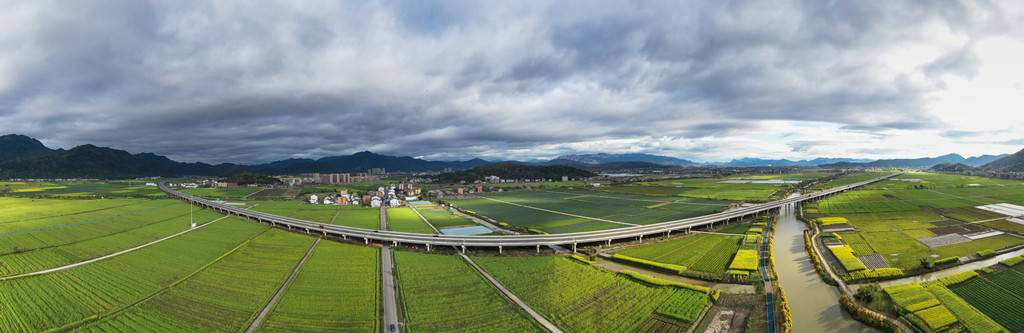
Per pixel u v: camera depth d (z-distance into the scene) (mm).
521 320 62531
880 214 159500
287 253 101500
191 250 104938
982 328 58750
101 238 119000
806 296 72812
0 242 112812
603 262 93625
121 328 60875
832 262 92188
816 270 87000
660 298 70000
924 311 63219
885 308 65438
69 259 96125
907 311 63438
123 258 96812
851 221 145750
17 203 199625
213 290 75750
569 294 72562
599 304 68188
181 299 71500
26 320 63219
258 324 61844
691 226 128000
